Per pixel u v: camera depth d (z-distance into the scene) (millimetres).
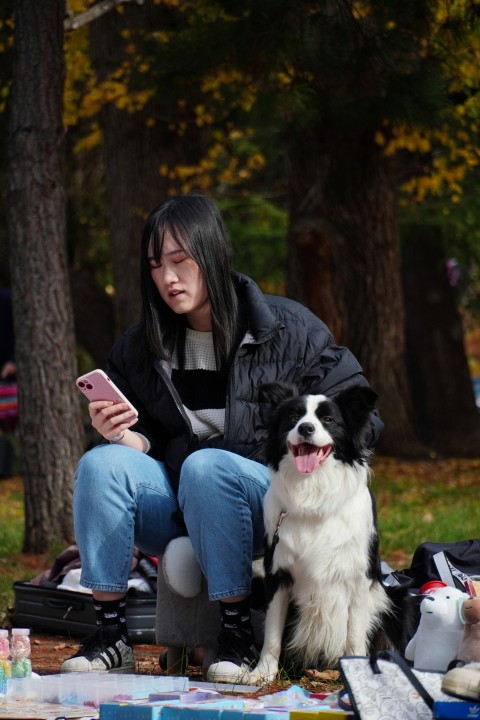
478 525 11766
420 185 16688
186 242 5312
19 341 10102
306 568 4996
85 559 5191
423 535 11133
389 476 18719
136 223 16609
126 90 14219
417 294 24125
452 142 13391
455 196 17312
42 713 4254
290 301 5711
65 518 10109
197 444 5422
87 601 6684
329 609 5012
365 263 18203
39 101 9906
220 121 16219
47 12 9891
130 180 16562
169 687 4680
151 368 5504
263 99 11242
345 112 11086
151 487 5277
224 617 5121
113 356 5719
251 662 5105
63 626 6848
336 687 4891
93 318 22422
